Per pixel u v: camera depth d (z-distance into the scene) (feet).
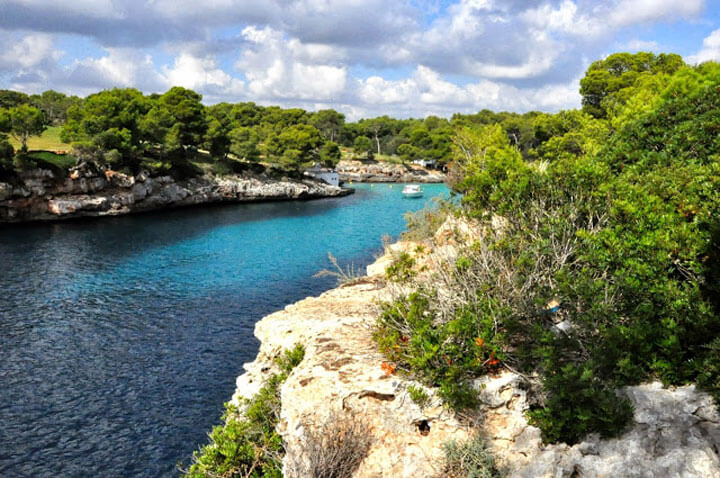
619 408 27.94
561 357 31.50
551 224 38.04
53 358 99.86
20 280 149.07
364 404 32.07
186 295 138.41
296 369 36.94
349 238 220.43
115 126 283.18
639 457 27.02
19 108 253.65
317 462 29.86
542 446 29.01
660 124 54.49
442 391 30.45
